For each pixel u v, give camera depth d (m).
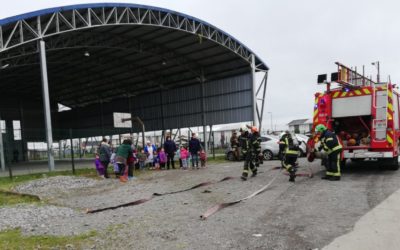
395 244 5.52
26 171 22.78
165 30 29.02
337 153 11.55
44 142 33.78
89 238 6.57
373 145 12.69
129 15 26.30
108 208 9.12
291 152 11.62
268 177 12.95
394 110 13.07
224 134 42.47
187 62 35.91
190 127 38.69
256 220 7.14
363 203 8.13
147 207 8.98
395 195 8.84
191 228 6.80
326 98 13.44
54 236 6.82
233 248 5.60
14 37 25.58
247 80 34.19
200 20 29.19
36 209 9.58
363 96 12.99
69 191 13.13
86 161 29.78
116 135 35.78
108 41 30.84
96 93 48.47
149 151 21.05
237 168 17.45
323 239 5.84
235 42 32.25
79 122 53.38
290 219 7.10
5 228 7.70
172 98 40.72
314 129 13.51
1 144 23.31
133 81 42.41
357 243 5.61
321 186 10.51
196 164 19.45
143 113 44.22
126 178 15.65
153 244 6.00
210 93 36.88
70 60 34.44
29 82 43.88
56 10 22.58
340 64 12.38
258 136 13.05
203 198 9.73
